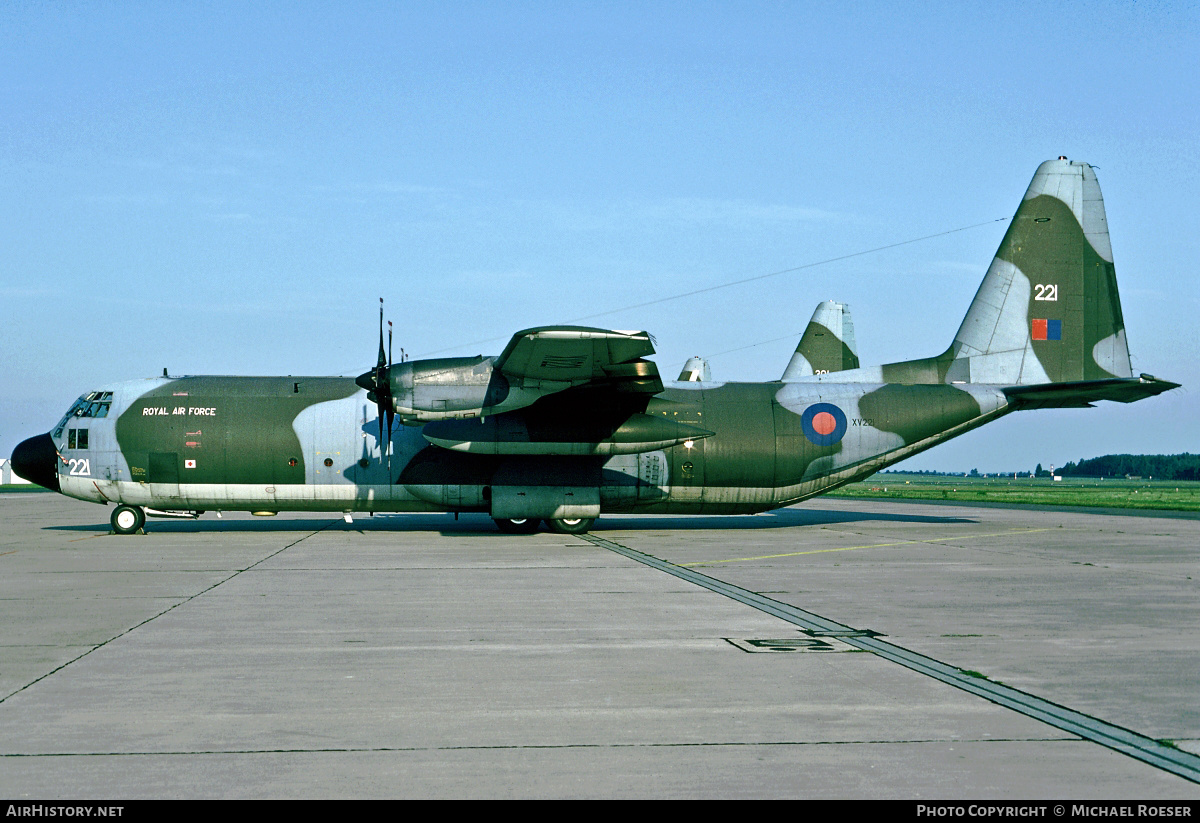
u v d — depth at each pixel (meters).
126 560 16.58
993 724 6.49
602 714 6.75
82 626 10.11
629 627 10.14
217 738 6.16
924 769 5.59
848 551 18.77
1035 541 21.41
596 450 21.72
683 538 21.78
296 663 8.35
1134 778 5.46
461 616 10.80
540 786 5.30
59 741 6.08
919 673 8.02
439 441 21.23
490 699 7.15
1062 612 11.30
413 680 7.75
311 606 11.48
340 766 5.63
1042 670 8.15
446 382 20.28
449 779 5.42
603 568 15.54
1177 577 14.76
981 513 34.72
